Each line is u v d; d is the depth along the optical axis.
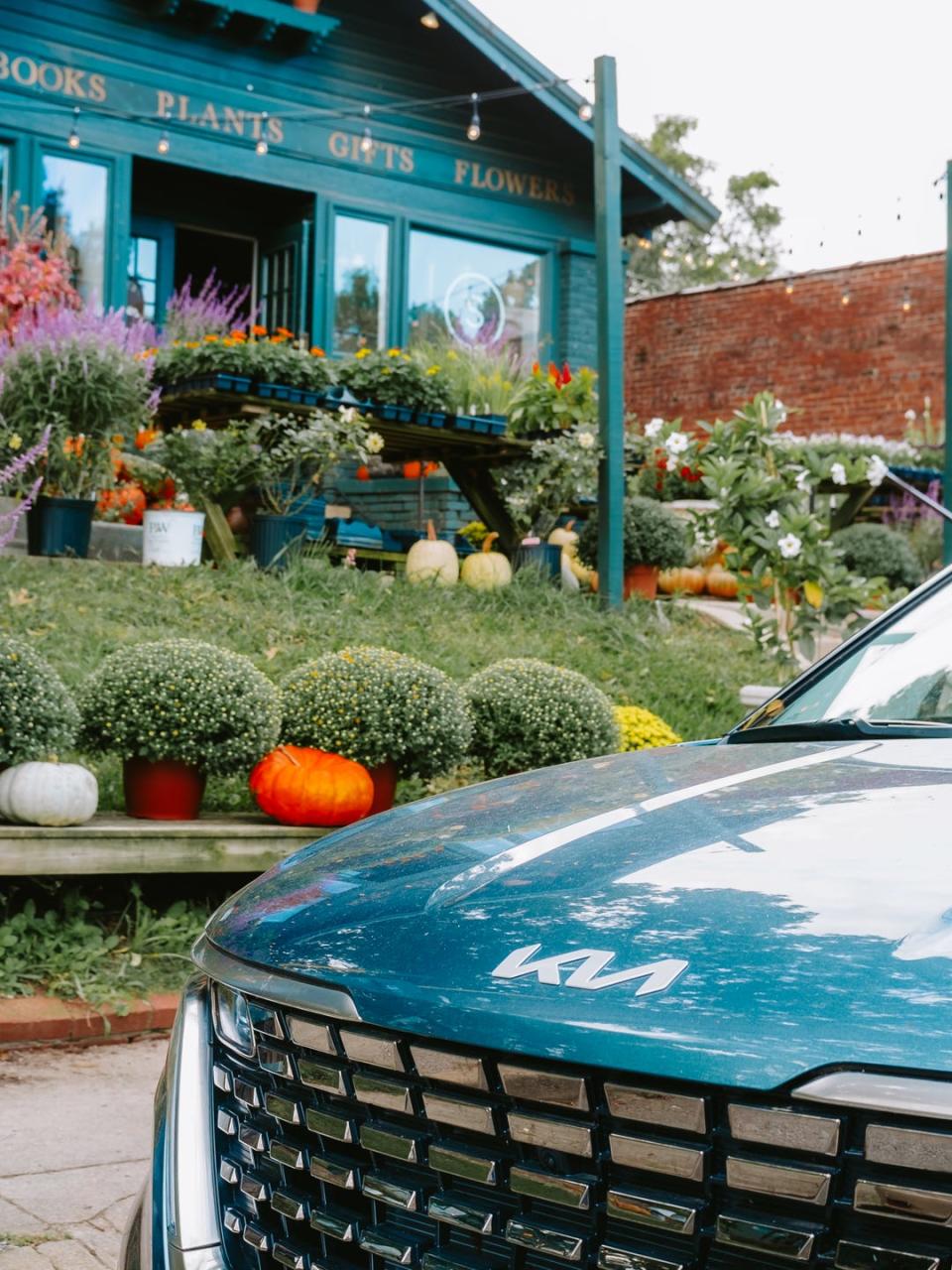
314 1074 1.59
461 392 11.56
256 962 1.71
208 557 9.89
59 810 4.61
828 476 8.67
